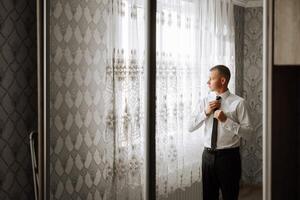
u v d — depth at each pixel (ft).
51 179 9.97
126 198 9.03
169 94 8.21
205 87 7.82
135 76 8.86
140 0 8.78
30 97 10.27
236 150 7.55
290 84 7.34
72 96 9.67
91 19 9.43
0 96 9.58
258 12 7.18
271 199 6.75
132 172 8.93
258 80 7.20
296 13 6.47
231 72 7.48
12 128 9.87
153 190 8.27
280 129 7.02
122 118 9.02
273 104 6.79
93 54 9.40
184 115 8.07
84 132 9.57
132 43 8.87
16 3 9.84
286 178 7.27
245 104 7.35
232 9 7.45
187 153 8.09
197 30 7.89
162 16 8.28
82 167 9.61
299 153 7.72
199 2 7.86
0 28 9.51
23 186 10.14
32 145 9.77
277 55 6.66
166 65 8.24
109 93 9.17
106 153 9.25
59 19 9.78
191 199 8.09
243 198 7.47
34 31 10.30
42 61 9.64
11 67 9.80
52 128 9.91
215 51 7.64
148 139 8.24
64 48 9.72
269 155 6.75
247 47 7.29
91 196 9.51
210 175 7.84
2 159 9.66
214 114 7.70
